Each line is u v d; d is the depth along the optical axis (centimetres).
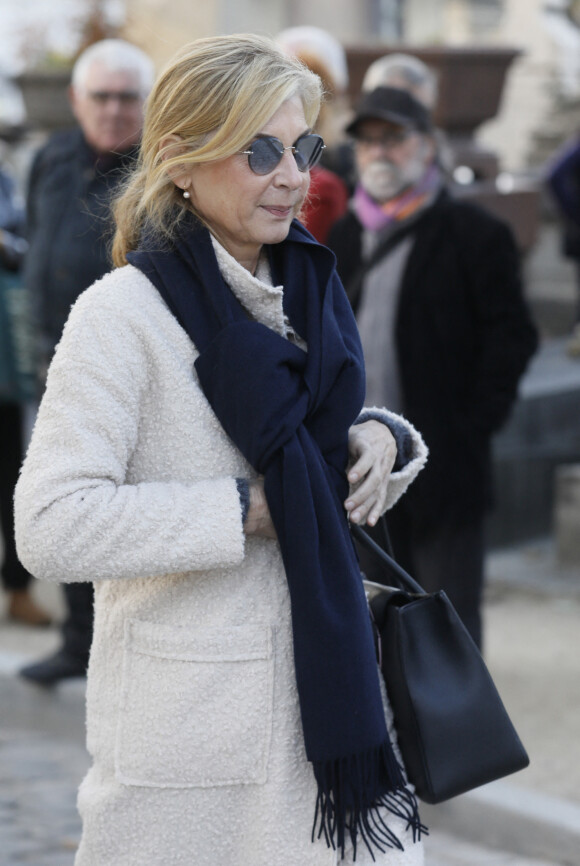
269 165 352
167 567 344
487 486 686
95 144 802
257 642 360
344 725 351
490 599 1084
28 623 1038
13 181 1052
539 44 2258
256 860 364
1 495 1031
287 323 372
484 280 677
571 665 915
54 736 852
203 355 353
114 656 371
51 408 351
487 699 383
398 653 380
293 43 869
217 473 359
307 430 365
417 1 2544
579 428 1270
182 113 354
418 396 680
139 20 1775
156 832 364
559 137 2162
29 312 841
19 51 1748
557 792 701
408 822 374
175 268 361
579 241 1558
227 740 358
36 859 638
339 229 721
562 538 1162
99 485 346
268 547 366
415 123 688
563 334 1733
